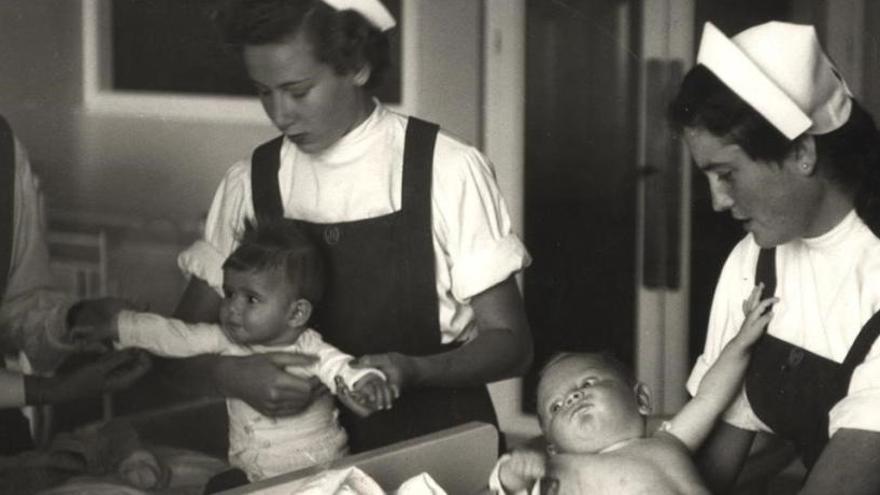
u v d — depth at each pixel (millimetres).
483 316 1806
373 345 1832
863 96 3709
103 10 2662
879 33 3697
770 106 1345
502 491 1488
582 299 3920
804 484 1425
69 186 2650
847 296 1450
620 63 3812
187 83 2941
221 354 1814
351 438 1892
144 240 2832
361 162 1792
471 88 3684
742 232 3855
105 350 1781
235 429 1821
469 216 1788
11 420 1713
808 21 3738
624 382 1606
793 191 1402
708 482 1605
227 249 1894
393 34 3469
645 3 3756
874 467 1369
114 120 2789
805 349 1501
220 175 3039
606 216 3889
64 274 2678
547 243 3916
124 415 1828
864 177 1441
